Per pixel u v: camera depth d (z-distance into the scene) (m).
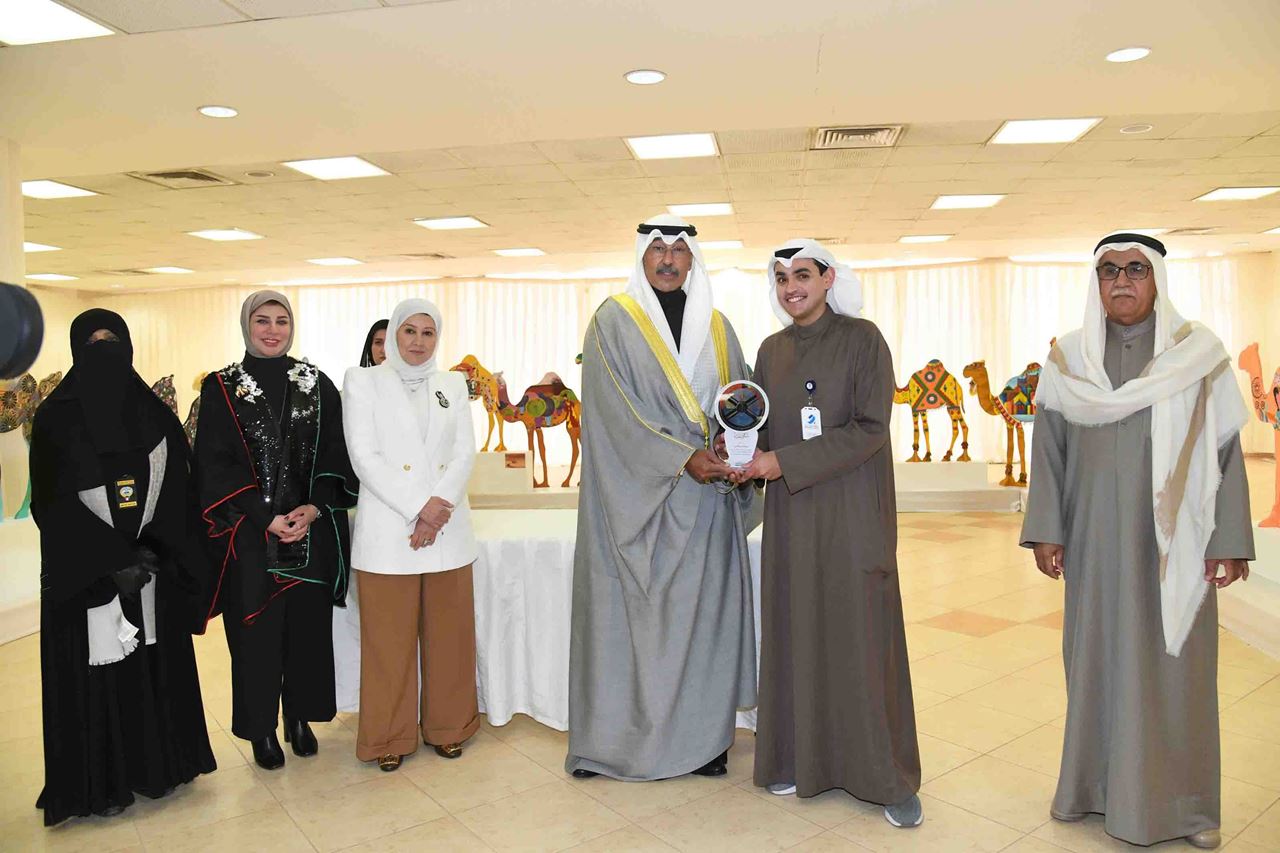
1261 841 2.15
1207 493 2.04
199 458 2.57
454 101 5.02
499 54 4.35
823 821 2.31
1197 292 12.62
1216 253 12.27
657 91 4.91
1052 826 2.25
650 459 2.42
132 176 6.66
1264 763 2.62
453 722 2.79
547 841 2.23
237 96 4.86
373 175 6.80
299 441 2.69
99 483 2.28
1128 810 2.06
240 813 2.42
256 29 4.00
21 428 6.57
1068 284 12.62
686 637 2.50
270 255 10.66
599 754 2.55
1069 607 2.27
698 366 2.55
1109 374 2.19
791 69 4.60
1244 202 8.19
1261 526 5.61
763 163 6.55
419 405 2.75
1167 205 8.32
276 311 2.73
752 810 2.38
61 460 2.26
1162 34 4.19
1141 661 2.07
